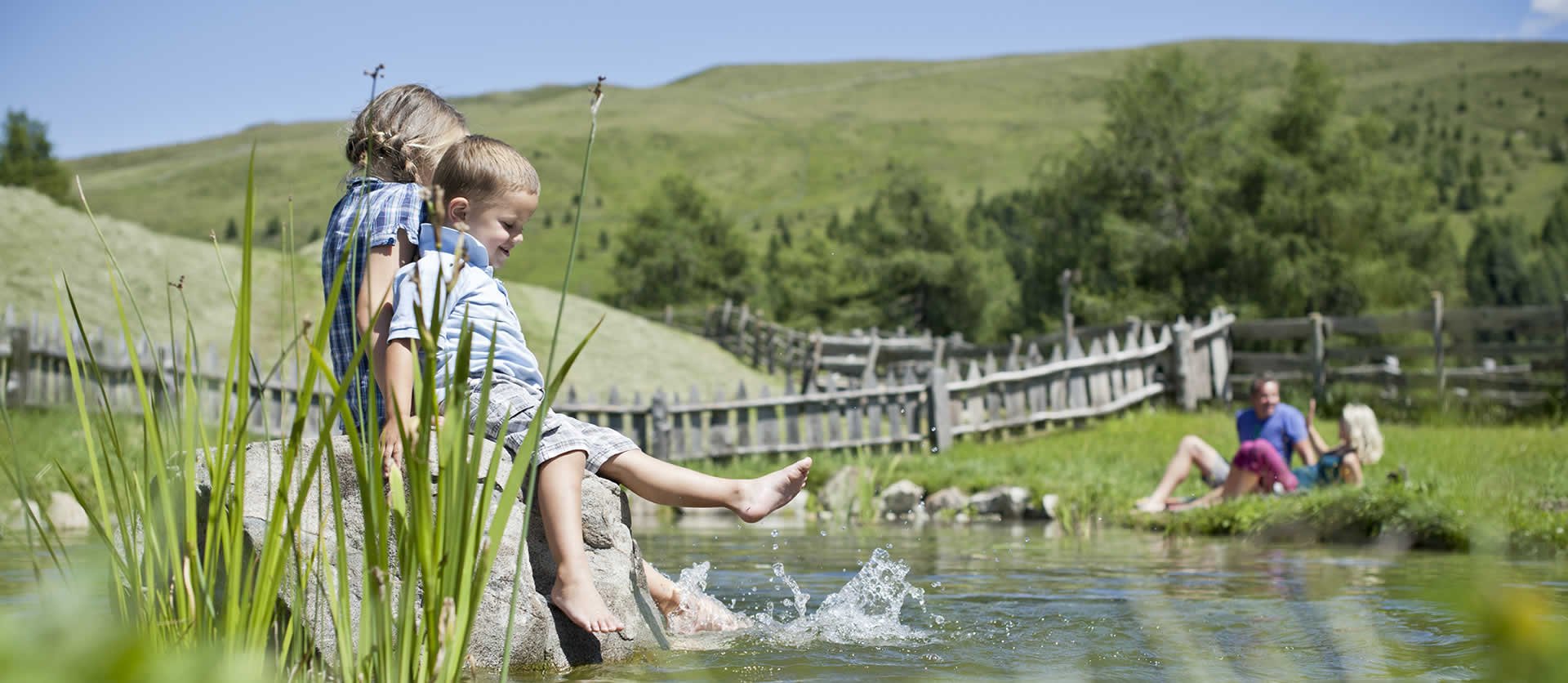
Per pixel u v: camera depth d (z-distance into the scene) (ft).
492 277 10.53
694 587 14.25
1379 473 30.12
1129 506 29.37
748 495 10.99
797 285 215.10
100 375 6.61
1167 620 11.83
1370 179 114.42
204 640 6.05
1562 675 1.64
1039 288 129.08
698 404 44.37
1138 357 54.34
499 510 6.55
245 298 6.29
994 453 41.22
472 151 10.56
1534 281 278.26
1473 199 528.22
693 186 250.57
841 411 47.24
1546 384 51.34
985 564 18.56
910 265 197.06
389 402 9.21
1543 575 14.96
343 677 6.41
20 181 192.54
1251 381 57.47
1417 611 12.19
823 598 14.32
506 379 10.12
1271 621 11.63
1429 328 52.03
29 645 1.63
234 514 6.31
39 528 6.09
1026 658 9.75
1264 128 116.78
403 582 6.36
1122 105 123.03
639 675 9.15
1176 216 120.57
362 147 11.19
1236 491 28.09
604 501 10.98
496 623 9.50
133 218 597.93
